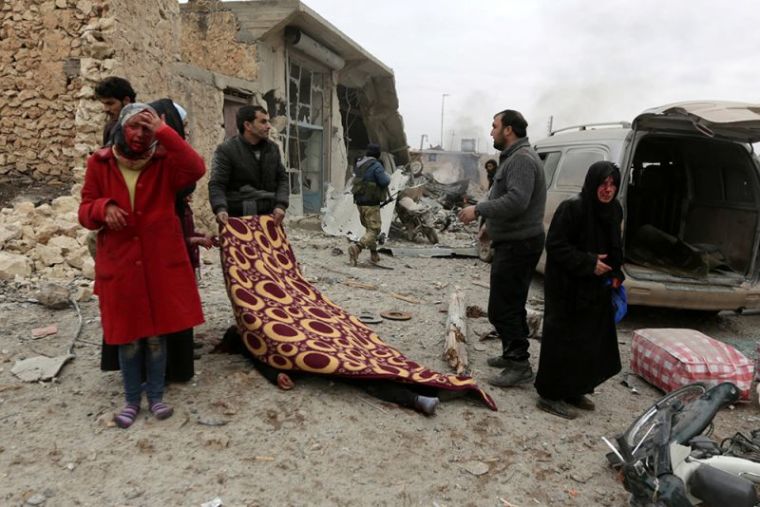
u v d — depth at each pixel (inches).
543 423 148.1
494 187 167.8
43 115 316.8
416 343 204.4
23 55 312.5
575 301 146.2
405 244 457.1
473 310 243.0
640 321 256.8
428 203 586.9
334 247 407.2
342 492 112.2
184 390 145.1
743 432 151.6
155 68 334.3
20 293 217.2
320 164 641.6
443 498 113.6
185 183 125.6
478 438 136.9
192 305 131.5
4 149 320.5
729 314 277.0
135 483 108.9
